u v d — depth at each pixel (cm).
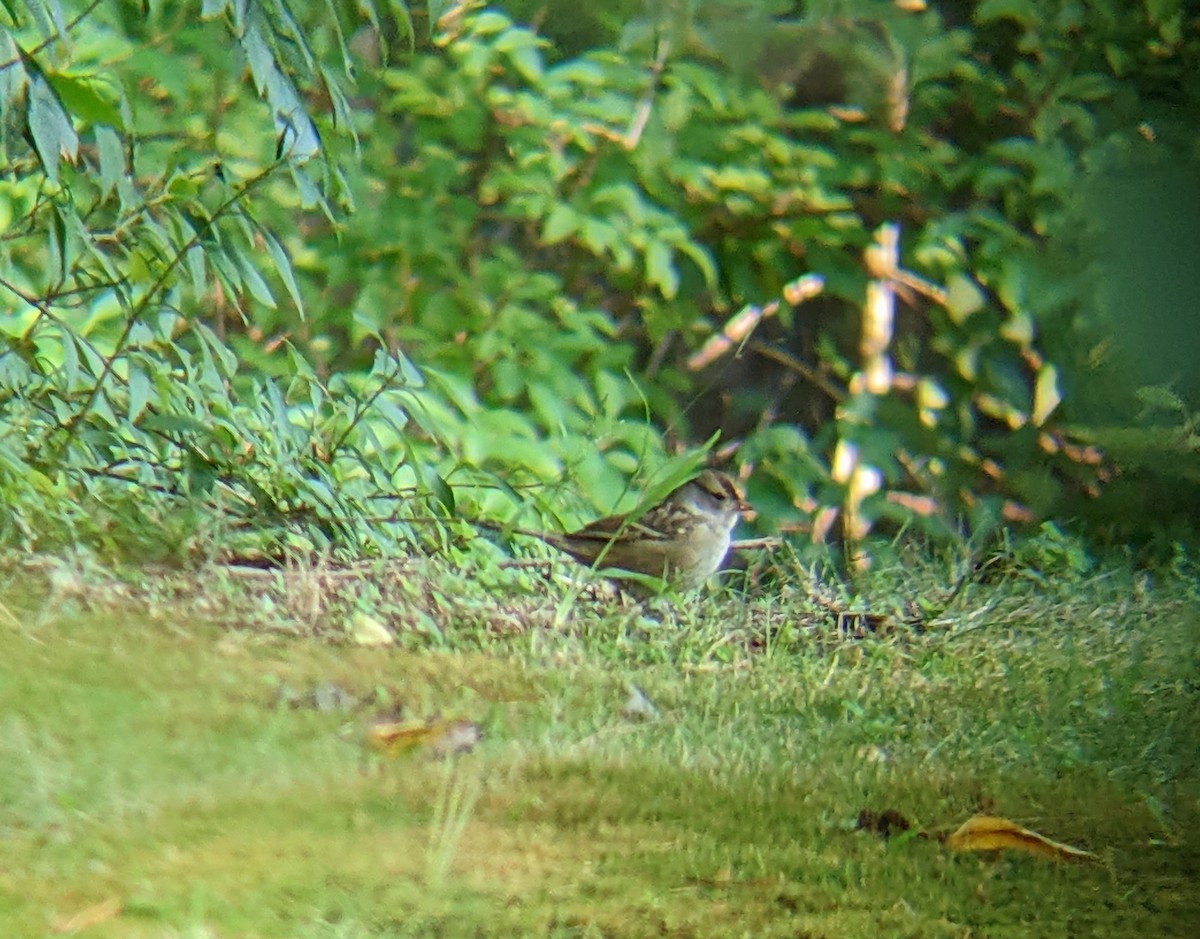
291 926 578
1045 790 847
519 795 752
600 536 1224
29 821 638
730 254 1802
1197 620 1251
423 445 1393
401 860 651
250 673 871
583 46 1880
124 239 1011
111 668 819
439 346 1598
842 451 1767
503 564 1205
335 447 1116
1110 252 1789
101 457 1031
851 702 977
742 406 1878
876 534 1800
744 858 695
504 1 1847
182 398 1066
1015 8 1831
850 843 737
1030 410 1816
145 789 683
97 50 1384
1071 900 688
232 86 1511
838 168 1788
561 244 1822
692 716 929
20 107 743
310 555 1092
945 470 1775
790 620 1192
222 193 1047
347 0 1495
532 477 1440
